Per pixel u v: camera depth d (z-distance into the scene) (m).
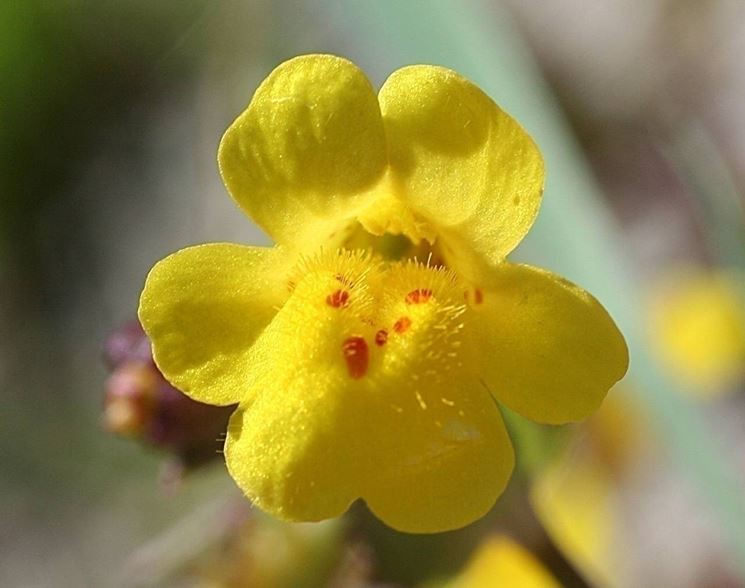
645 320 0.09
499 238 0.06
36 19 0.18
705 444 0.08
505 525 0.08
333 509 0.06
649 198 0.16
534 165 0.06
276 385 0.06
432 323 0.06
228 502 0.08
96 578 0.16
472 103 0.06
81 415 0.18
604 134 0.17
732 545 0.08
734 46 0.17
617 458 0.10
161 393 0.07
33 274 0.19
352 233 0.07
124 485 0.17
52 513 0.17
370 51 0.16
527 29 0.19
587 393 0.06
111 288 0.19
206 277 0.06
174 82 0.19
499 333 0.06
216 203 0.17
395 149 0.06
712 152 0.11
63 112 0.19
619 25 0.18
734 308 0.13
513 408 0.06
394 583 0.08
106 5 0.18
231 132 0.06
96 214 0.19
